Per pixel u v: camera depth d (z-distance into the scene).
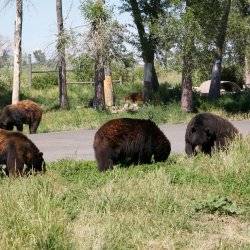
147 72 35.81
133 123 12.88
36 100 41.75
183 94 31.39
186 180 11.09
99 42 31.52
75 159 15.98
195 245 7.55
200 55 31.08
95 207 9.02
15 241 6.93
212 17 31.56
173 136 21.73
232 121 27.50
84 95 42.38
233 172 11.31
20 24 34.47
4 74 47.50
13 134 12.23
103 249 7.12
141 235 7.84
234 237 7.92
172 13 31.06
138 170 12.23
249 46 44.41
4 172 12.52
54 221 7.52
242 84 49.38
